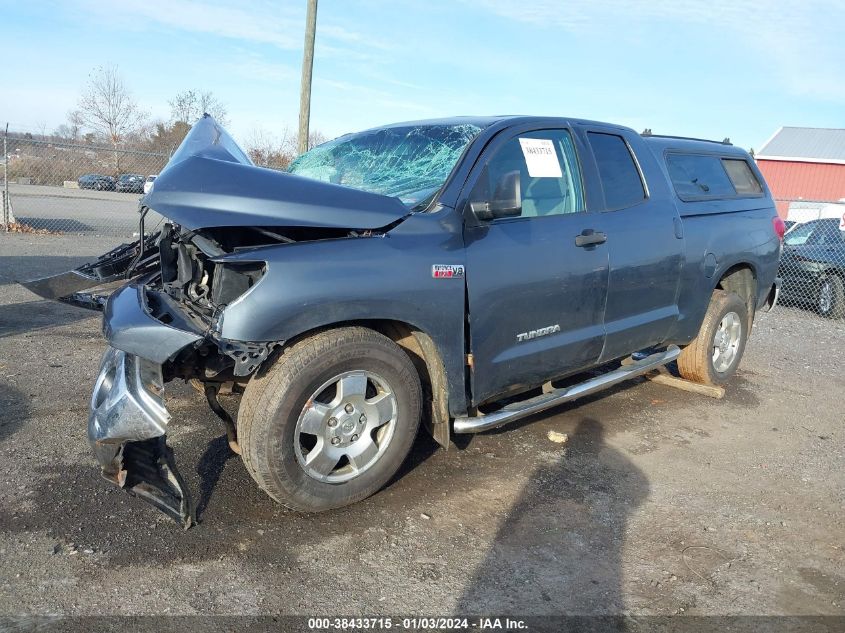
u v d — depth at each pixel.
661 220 4.69
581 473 4.01
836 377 6.64
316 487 3.20
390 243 3.26
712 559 3.16
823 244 10.77
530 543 3.21
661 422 4.98
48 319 7.09
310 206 3.10
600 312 4.27
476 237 3.56
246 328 2.86
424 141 4.12
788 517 3.61
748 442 4.69
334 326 3.24
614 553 3.17
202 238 3.25
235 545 3.05
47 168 22.53
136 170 25.34
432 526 3.31
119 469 3.12
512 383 3.87
